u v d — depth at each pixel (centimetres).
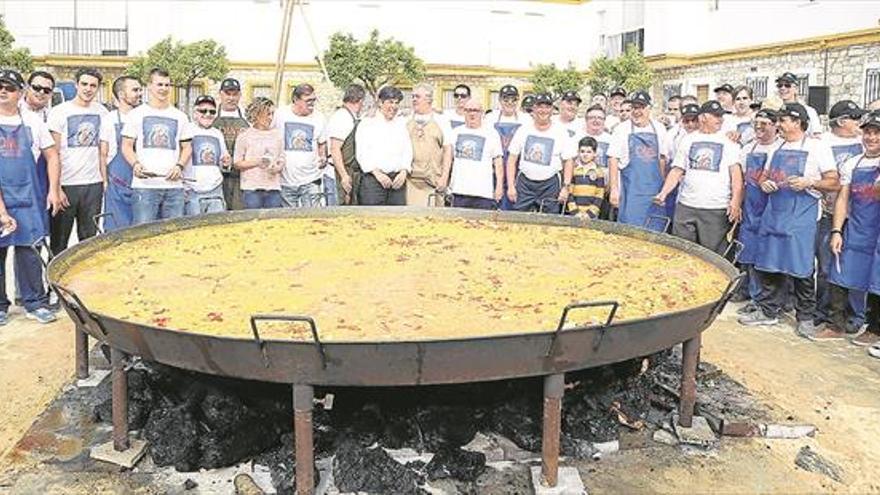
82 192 646
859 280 559
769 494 340
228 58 2244
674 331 315
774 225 589
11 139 564
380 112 695
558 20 2538
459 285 376
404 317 322
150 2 2206
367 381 278
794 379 485
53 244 645
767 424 397
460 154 706
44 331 563
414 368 276
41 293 595
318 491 323
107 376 413
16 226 572
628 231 492
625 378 402
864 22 1514
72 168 639
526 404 369
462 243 473
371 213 554
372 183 688
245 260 420
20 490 329
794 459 373
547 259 433
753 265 630
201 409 352
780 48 1723
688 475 353
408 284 377
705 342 562
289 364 277
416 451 354
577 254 446
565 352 290
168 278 380
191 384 363
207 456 344
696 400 421
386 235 494
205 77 2061
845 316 591
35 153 590
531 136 711
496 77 2428
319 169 725
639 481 346
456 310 333
